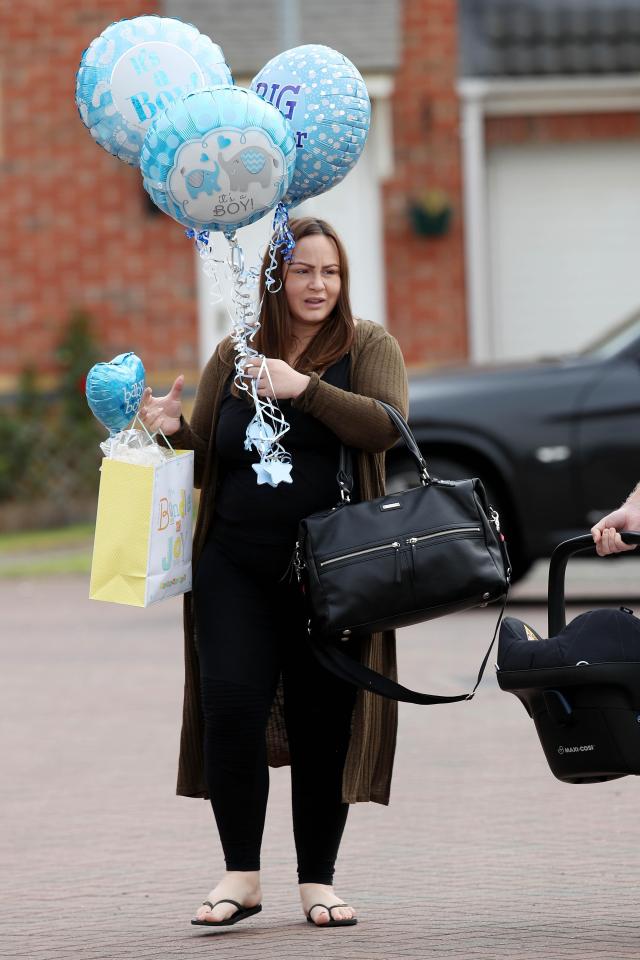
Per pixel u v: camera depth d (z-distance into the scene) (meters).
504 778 15.38
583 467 24.80
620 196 41.81
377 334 11.17
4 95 40.03
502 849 12.84
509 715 18.33
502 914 10.96
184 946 10.41
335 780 11.10
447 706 18.88
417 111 40.50
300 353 11.12
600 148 41.69
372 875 12.21
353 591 10.39
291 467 10.80
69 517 39.47
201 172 10.31
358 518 10.58
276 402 10.88
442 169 40.53
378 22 39.47
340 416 10.62
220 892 10.98
